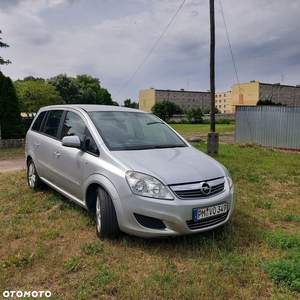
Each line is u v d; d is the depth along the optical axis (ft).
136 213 10.07
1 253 10.14
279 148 47.75
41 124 17.74
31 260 9.67
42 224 12.80
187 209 9.88
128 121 14.29
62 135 14.80
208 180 10.78
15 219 13.30
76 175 12.76
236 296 8.01
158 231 9.89
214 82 34.17
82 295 7.93
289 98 285.64
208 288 8.29
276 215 14.07
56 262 9.52
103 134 12.59
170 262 9.55
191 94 323.16
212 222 10.60
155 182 10.03
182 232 9.91
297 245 10.80
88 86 214.48
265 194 17.89
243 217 13.75
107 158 11.41
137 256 9.98
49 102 88.33
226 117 201.26
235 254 10.11
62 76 152.05
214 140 32.81
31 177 18.30
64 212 14.20
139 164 10.81
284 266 9.05
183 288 8.25
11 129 46.03
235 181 20.85
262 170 24.39
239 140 52.85
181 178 10.31
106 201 10.88
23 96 84.02
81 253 10.24
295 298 7.95
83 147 12.64
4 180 21.08
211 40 33.94
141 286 8.34
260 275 8.93
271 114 48.62
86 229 12.29
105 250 10.32
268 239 11.26
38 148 16.76
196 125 150.51
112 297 7.97
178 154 12.42
